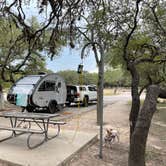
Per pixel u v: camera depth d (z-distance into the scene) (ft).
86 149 25.58
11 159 20.33
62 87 63.41
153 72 45.11
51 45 15.07
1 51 48.55
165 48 30.86
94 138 28.73
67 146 24.49
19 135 28.60
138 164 16.72
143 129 16.76
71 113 58.59
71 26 14.53
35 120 32.30
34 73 60.13
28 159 20.42
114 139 29.43
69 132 30.99
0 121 42.24
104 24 21.72
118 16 22.56
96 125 41.93
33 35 14.12
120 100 108.78
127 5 22.76
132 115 23.84
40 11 13.20
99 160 22.84
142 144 16.84
